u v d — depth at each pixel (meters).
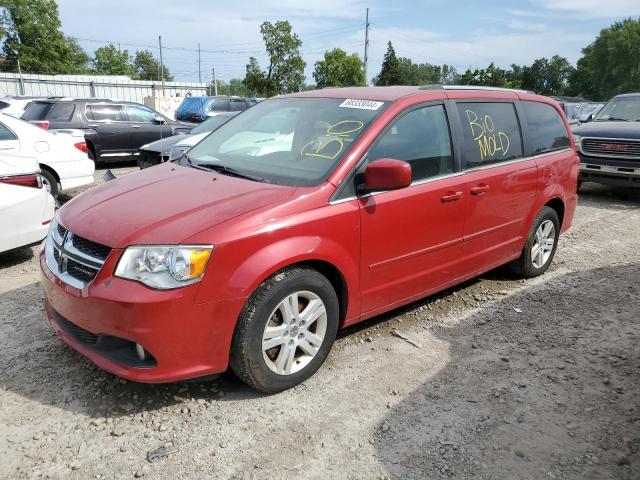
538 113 5.17
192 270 2.77
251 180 3.47
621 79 77.25
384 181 3.25
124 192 3.46
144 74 94.25
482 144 4.38
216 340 2.91
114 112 12.56
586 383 3.50
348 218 3.33
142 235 2.83
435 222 3.93
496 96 4.68
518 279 5.35
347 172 3.38
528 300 4.83
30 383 3.28
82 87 36.78
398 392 3.32
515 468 2.70
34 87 35.41
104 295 2.76
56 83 35.97
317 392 3.30
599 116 10.47
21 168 5.16
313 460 2.72
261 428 2.94
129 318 2.73
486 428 3.01
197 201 3.16
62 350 3.66
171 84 40.53
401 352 3.82
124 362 2.87
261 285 3.02
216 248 2.81
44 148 7.87
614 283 5.30
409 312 4.50
